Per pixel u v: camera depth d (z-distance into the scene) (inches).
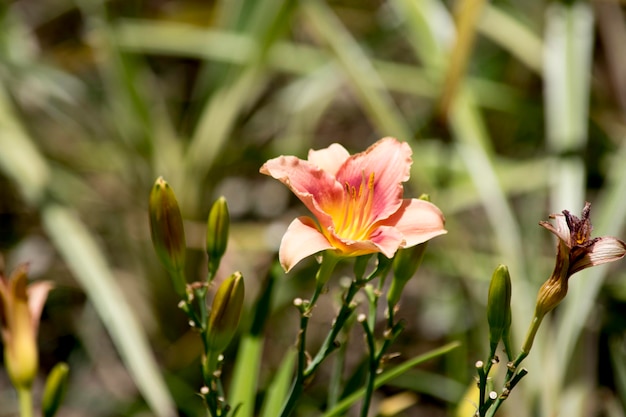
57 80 57.0
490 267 53.4
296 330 57.7
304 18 58.8
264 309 43.8
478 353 53.1
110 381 57.2
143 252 54.8
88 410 55.0
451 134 57.9
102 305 47.9
